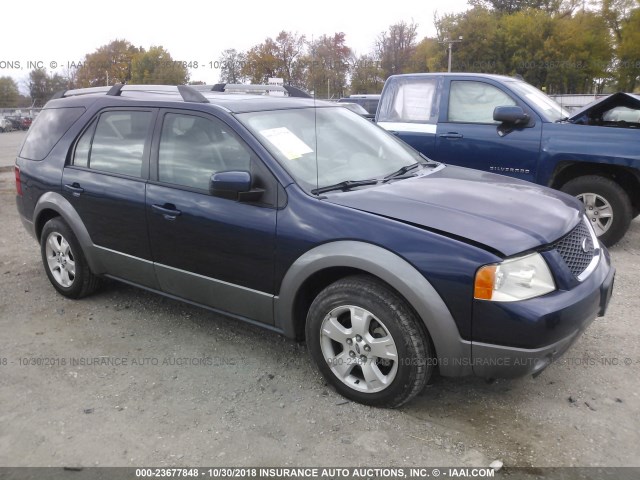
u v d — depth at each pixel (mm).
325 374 3258
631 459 2701
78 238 4406
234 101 3850
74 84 43188
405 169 3904
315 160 3562
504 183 3713
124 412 3129
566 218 3152
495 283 2693
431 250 2805
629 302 4590
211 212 3500
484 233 2836
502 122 6270
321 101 4418
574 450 2771
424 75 7008
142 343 3961
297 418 3049
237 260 3445
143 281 4129
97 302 4707
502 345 2732
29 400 3260
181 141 3779
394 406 3074
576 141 5883
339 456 2744
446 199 3221
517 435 2893
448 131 6609
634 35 38719
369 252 2916
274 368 3590
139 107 4086
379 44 45531
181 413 3111
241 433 2928
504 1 54656
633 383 3363
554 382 3393
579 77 41625
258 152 3398
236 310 3609
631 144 5645
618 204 5883
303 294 3297
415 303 2811
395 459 2717
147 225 3875
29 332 4164
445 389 3332
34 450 2820
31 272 5531
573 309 2789
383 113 7285
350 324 3166
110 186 4086
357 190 3365
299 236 3154
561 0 50188
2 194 10172
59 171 4508
